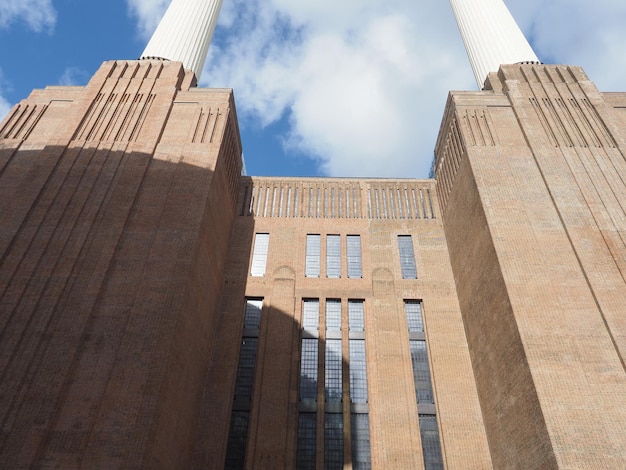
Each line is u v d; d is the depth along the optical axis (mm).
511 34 32375
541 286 19203
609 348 17281
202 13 34781
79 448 15336
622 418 15594
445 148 29797
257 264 28500
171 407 17812
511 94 27125
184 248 20625
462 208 25797
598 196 21859
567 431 15391
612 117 25406
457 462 20734
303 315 26625
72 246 20250
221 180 26094
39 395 16266
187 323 19953
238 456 21625
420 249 28797
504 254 20344
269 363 24062
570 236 20516
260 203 31328
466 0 35906
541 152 24031
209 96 27719
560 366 16922
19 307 18312
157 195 22500
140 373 16984
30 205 21484
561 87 27266
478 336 22672
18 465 14859
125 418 15977
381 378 23641
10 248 20047
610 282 18953
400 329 25422
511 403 18547
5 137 25672
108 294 19031
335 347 25312
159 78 28406
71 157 23641
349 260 28828
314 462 21766
